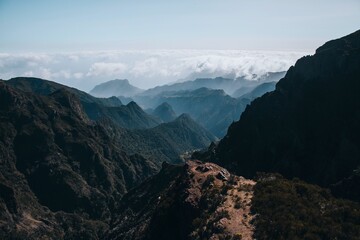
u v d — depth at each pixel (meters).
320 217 73.12
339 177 115.94
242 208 78.81
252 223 73.44
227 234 71.75
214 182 92.75
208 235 74.44
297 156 130.00
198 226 79.69
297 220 71.75
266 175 104.75
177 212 90.69
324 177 118.88
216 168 100.69
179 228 87.56
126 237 132.50
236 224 73.88
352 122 124.56
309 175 124.31
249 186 89.00
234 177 94.44
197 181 94.94
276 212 74.62
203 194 89.00
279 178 98.88
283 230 68.94
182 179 99.56
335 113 132.00
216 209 81.44
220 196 84.88
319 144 128.75
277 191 83.50
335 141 125.06
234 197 84.06
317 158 126.19
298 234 68.19
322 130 131.25
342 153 119.12
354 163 115.69
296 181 99.00
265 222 71.81
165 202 97.44
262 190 84.94
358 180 100.94
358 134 120.50
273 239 67.75
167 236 89.69
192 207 86.38
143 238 96.75
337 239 67.50
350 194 99.69
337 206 79.06
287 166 128.75
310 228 69.00
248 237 69.56
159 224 92.62
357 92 131.25
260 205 77.94
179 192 94.50
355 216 74.06
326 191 86.88
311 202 80.56
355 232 69.62
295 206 76.31
